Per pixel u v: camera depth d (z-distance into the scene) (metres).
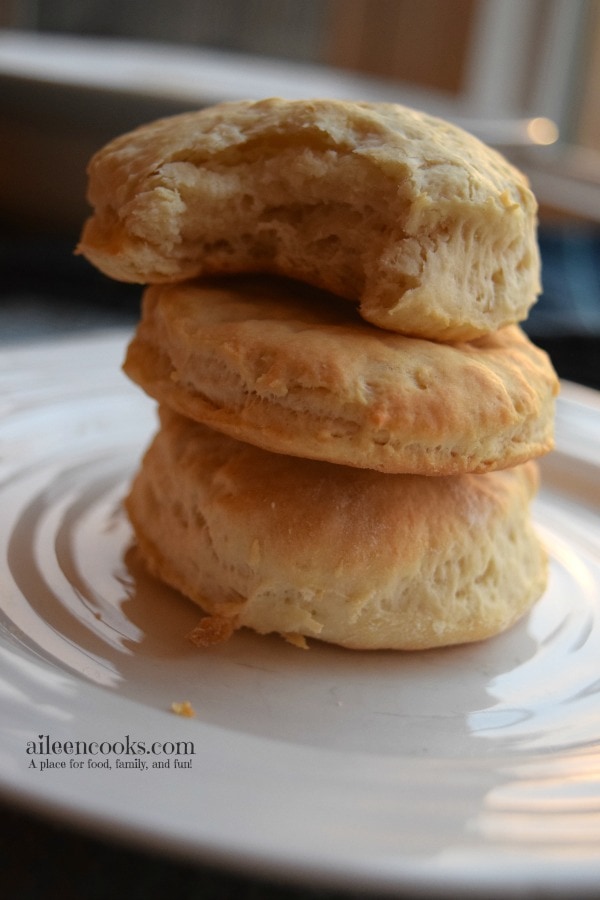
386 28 0.62
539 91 0.59
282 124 0.20
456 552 0.21
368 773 0.17
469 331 0.20
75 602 0.21
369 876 0.15
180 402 0.20
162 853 0.15
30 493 0.25
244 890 0.16
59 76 0.36
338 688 0.20
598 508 0.27
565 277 0.42
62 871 0.16
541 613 0.23
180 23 0.61
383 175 0.20
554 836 0.16
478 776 0.17
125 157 0.21
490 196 0.20
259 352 0.20
